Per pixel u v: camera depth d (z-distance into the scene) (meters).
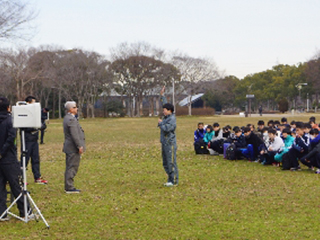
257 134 14.73
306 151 11.80
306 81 90.00
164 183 10.34
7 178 7.09
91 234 6.36
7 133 6.96
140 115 78.44
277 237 6.09
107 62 70.31
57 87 66.38
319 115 67.69
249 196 8.70
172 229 6.55
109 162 14.39
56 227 6.74
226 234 6.25
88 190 9.62
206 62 76.75
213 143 15.54
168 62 74.31
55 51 64.69
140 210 7.72
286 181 10.29
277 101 97.50
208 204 8.08
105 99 77.06
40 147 20.05
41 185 10.32
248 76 107.81
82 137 9.46
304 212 7.41
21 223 6.98
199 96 101.06
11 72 52.75
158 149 18.27
